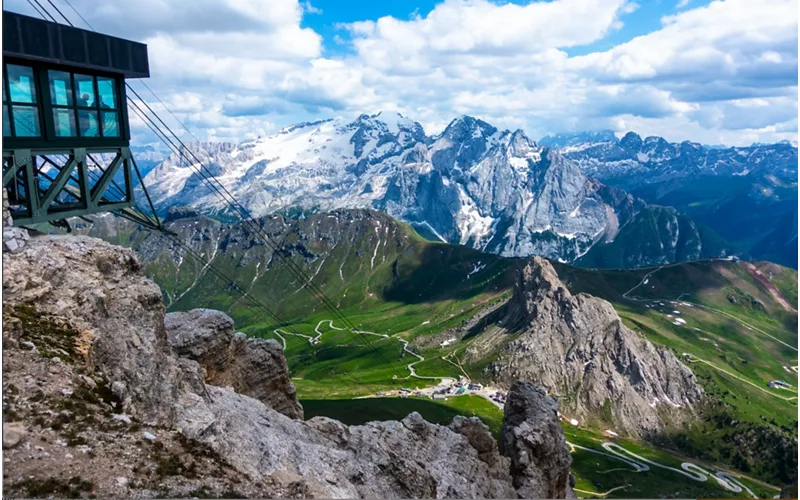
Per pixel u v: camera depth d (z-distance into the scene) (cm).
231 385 4675
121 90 3784
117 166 3803
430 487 4578
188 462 2395
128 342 2752
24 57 3127
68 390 2291
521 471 6588
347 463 3625
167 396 2722
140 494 2050
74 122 3491
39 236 2977
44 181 3538
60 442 2081
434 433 5800
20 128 3209
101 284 2875
